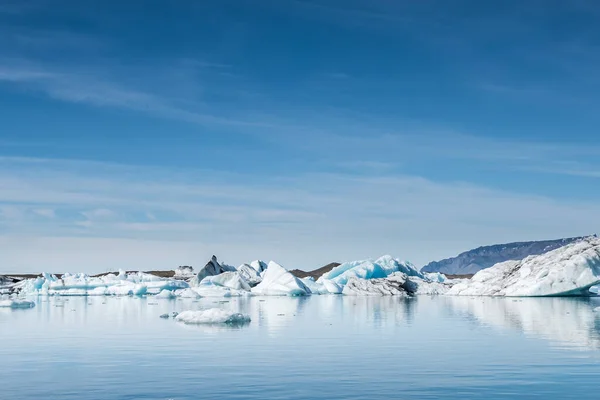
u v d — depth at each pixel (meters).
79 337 29.70
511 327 32.78
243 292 92.44
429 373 18.55
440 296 84.75
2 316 46.06
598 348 23.73
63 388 16.80
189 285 109.56
